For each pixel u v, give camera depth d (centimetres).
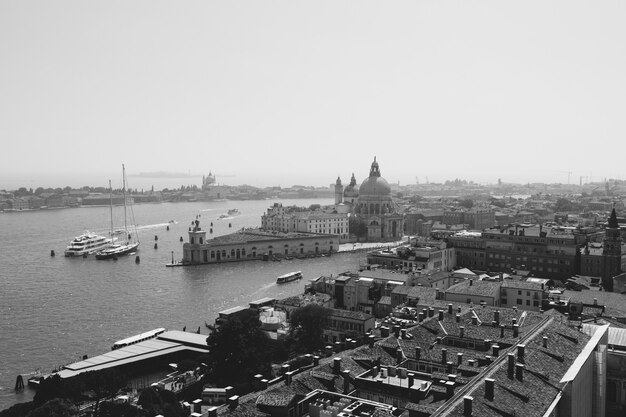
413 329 13575
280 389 9656
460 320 14462
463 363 11556
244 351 16012
